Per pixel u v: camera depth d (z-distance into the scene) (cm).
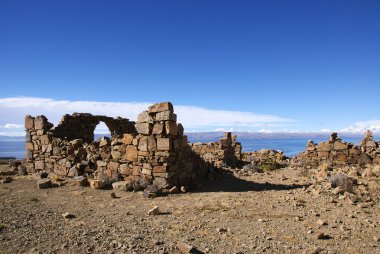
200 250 659
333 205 1046
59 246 646
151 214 940
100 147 1580
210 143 2314
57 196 1201
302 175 1786
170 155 1367
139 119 1442
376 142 2173
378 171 1569
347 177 1334
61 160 1677
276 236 755
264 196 1208
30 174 1788
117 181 1444
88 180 1452
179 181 1443
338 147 2184
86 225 807
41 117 1788
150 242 690
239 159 2673
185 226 821
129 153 1458
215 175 1703
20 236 697
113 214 938
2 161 2547
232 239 732
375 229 809
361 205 1012
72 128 2248
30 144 1819
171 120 1389
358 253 655
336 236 756
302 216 927
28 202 1068
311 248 670
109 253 621
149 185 1326
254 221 880
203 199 1165
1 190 1309
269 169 2134
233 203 1091
